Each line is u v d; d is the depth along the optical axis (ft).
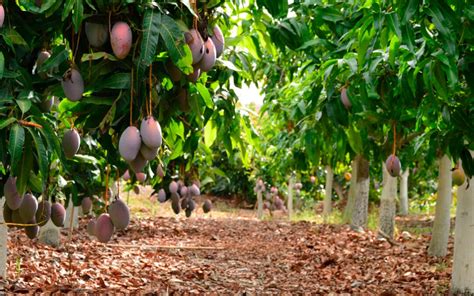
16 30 6.98
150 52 6.04
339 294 18.93
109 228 8.20
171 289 18.38
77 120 7.60
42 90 7.26
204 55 6.84
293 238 35.96
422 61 9.95
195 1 6.63
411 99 11.66
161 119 7.68
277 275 22.90
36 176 8.24
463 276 16.58
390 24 8.58
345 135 15.33
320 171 57.36
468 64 10.44
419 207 61.05
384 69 12.80
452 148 13.00
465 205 16.56
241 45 11.86
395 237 34.19
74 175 13.34
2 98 6.48
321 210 65.31
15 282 16.46
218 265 25.03
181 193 19.15
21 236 25.46
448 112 11.96
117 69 6.70
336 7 12.89
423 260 25.20
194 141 11.34
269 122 33.12
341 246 30.68
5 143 6.85
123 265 22.22
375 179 54.39
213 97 11.03
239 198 69.51
